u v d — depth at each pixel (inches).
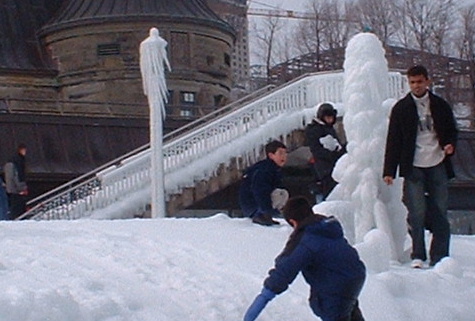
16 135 1708.9
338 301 388.2
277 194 656.4
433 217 573.9
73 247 543.5
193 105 2335.1
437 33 3267.7
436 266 542.6
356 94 609.3
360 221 601.3
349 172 604.7
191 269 512.4
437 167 568.4
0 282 436.8
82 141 1750.7
